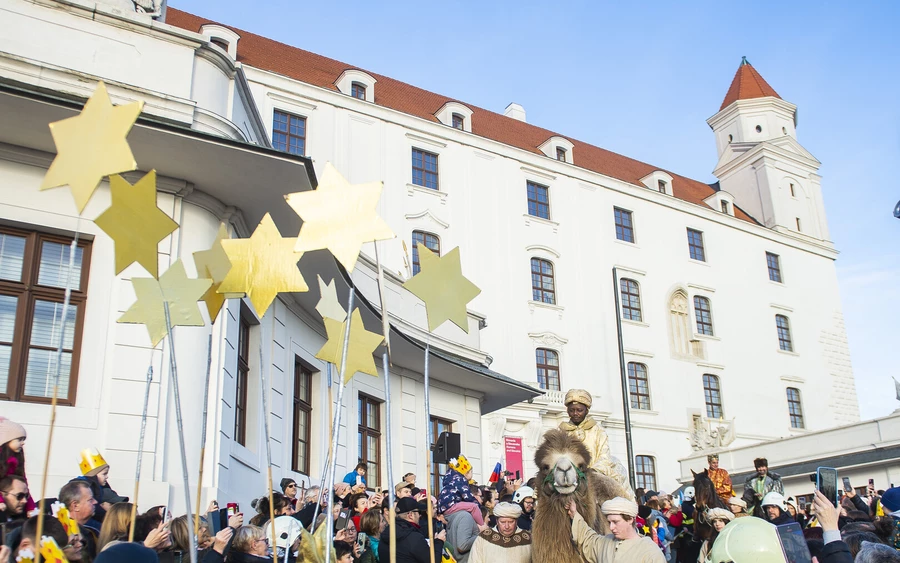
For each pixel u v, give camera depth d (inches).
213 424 414.3
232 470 439.8
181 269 190.7
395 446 708.0
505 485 464.8
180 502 384.8
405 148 1375.5
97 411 377.4
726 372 1665.8
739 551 182.9
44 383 373.7
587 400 273.1
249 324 507.8
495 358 1354.6
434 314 187.5
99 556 152.6
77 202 149.2
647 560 191.3
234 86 497.0
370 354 214.4
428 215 1362.0
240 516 287.3
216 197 444.1
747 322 1744.6
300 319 602.5
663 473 1489.9
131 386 387.5
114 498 289.7
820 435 1065.5
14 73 399.2
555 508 212.4
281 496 335.9
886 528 299.7
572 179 1582.2
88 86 418.0
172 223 166.6
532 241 1475.1
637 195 1670.8
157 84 443.5
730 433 1536.7
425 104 1545.3
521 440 1315.2
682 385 1584.6
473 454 823.7
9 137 378.6
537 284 1467.8
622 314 1555.1
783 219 1916.8
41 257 388.8
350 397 653.9
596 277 1541.6
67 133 151.6
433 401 784.3
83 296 390.3
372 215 177.8
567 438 226.4
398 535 291.1
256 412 494.0
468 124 1507.1
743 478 1161.4
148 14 473.7
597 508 220.5
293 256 192.1
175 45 456.4
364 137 1330.0
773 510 338.6
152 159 404.8
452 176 1419.8
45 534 175.0
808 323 1850.4
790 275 1866.4
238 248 191.2
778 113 2038.6
